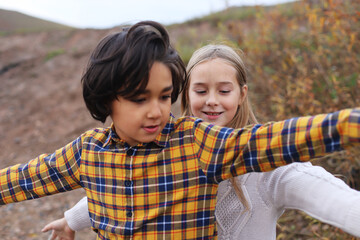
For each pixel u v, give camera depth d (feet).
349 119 2.97
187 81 5.14
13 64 33.35
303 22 14.64
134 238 4.02
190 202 3.95
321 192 3.72
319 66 10.51
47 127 22.11
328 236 7.97
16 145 20.88
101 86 3.68
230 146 3.67
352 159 8.51
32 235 12.06
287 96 10.34
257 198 4.49
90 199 4.40
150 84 3.56
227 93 4.85
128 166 4.11
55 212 13.39
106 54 3.66
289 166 4.18
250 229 4.52
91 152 4.35
